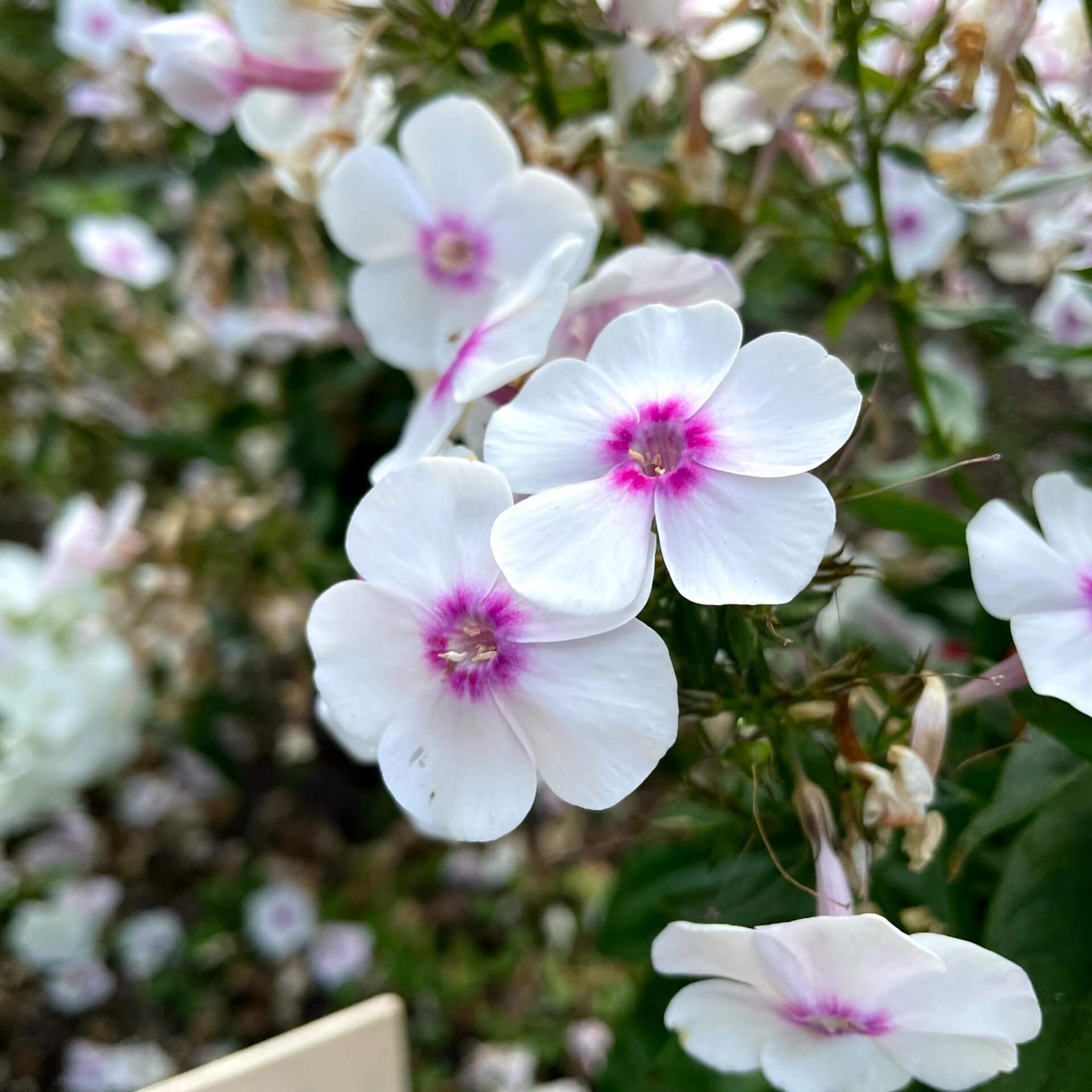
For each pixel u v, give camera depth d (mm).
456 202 149
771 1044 116
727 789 143
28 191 357
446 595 110
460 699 111
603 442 112
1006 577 111
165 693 304
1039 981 119
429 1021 338
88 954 339
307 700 312
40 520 449
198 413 338
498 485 107
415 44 158
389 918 349
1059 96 161
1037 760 119
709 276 128
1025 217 183
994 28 131
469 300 153
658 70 159
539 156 162
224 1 173
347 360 293
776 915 131
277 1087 137
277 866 367
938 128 175
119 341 328
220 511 280
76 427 319
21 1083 338
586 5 158
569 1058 328
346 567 283
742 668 117
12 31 329
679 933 108
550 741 108
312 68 163
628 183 170
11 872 358
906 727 122
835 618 175
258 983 357
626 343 114
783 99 151
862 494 125
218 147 210
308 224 254
